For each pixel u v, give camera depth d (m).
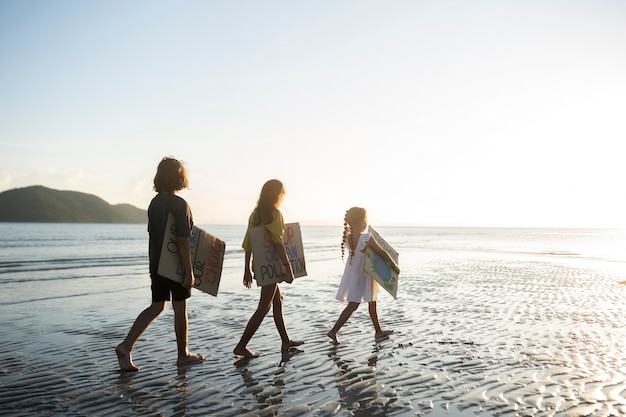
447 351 5.55
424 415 3.54
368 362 5.05
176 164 4.85
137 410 3.62
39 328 6.91
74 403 3.77
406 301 9.52
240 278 14.18
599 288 11.81
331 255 27.12
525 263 20.09
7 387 4.17
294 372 4.67
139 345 5.79
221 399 3.88
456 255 26.23
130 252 31.34
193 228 5.13
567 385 4.27
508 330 6.78
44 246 39.50
